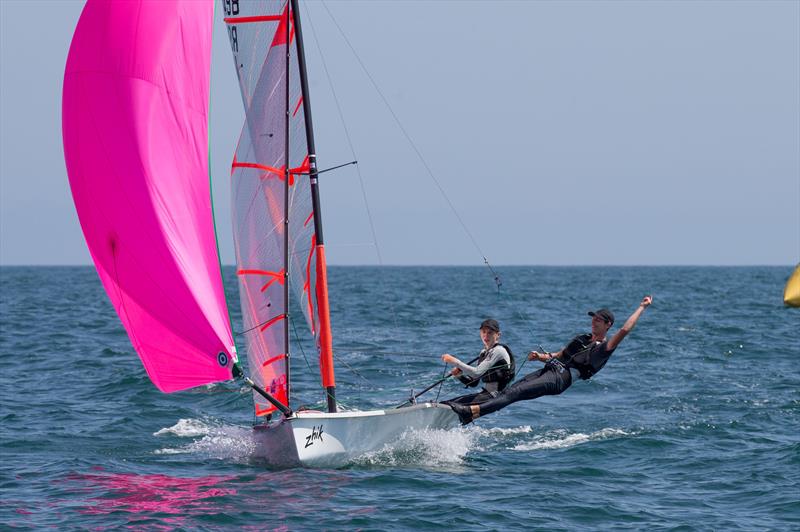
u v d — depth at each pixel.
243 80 43.94
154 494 38.88
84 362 85.44
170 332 41.16
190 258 40.84
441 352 92.25
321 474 42.19
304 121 43.62
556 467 44.69
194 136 41.38
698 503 38.19
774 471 43.19
